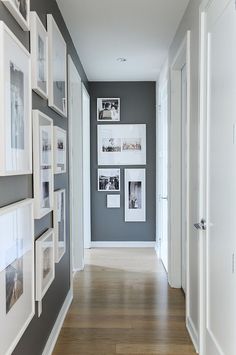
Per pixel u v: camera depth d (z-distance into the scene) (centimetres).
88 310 311
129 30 334
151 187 553
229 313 172
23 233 168
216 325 196
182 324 282
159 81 495
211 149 207
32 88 192
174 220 368
